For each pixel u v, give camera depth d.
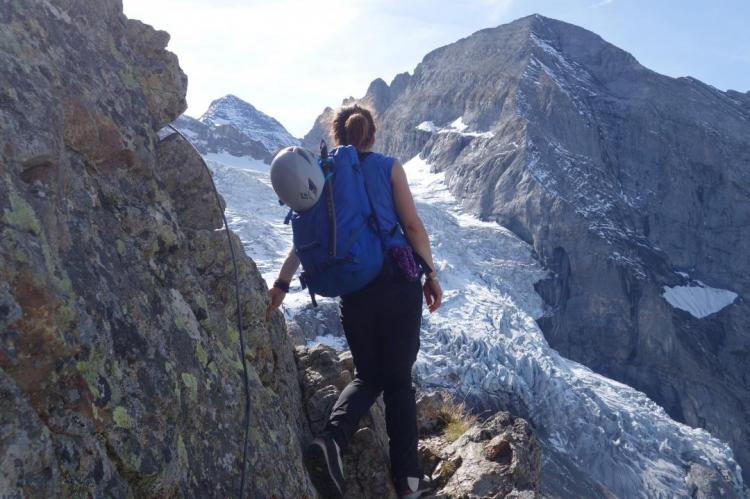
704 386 169.12
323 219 3.73
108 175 3.30
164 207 3.65
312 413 4.97
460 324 131.38
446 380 110.25
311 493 3.86
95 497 2.18
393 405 4.37
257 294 4.43
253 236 133.75
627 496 105.19
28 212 2.32
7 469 1.87
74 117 3.09
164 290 3.25
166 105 4.46
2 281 2.10
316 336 97.94
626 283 181.62
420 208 192.00
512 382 115.00
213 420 3.17
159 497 2.54
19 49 2.85
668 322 177.00
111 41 3.84
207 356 3.33
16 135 2.47
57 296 2.25
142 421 2.55
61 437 2.16
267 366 4.36
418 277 3.95
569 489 94.25
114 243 2.99
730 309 196.38
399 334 4.00
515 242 191.12
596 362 174.75
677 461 117.75
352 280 3.77
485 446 5.28
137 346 2.74
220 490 3.00
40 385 2.14
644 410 127.38
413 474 4.48
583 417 115.88
